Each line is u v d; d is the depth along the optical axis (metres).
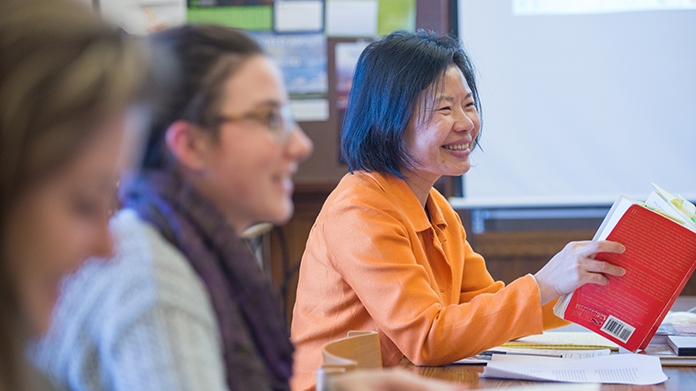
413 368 1.67
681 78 3.96
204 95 0.94
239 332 0.92
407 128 1.90
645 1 3.96
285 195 1.02
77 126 0.62
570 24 4.01
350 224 1.81
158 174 0.95
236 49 0.98
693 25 3.93
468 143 1.95
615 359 1.58
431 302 1.72
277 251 4.33
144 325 0.76
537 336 1.88
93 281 0.79
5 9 0.64
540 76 4.05
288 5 4.24
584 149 4.04
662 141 3.98
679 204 1.73
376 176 1.93
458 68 1.96
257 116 0.97
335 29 4.24
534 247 4.13
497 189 4.11
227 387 0.90
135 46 0.69
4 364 0.64
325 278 1.87
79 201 0.65
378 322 1.75
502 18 4.06
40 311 0.66
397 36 1.96
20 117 0.60
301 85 4.27
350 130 1.99
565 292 1.68
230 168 0.96
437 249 1.95
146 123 0.82
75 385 0.79
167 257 0.82
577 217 4.12
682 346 1.64
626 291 1.62
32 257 0.65
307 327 1.89
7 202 0.62
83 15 0.66
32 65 0.61
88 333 0.78
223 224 0.96
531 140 4.07
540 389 0.98
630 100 4.00
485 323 1.66
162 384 0.74
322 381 1.00
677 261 1.58
